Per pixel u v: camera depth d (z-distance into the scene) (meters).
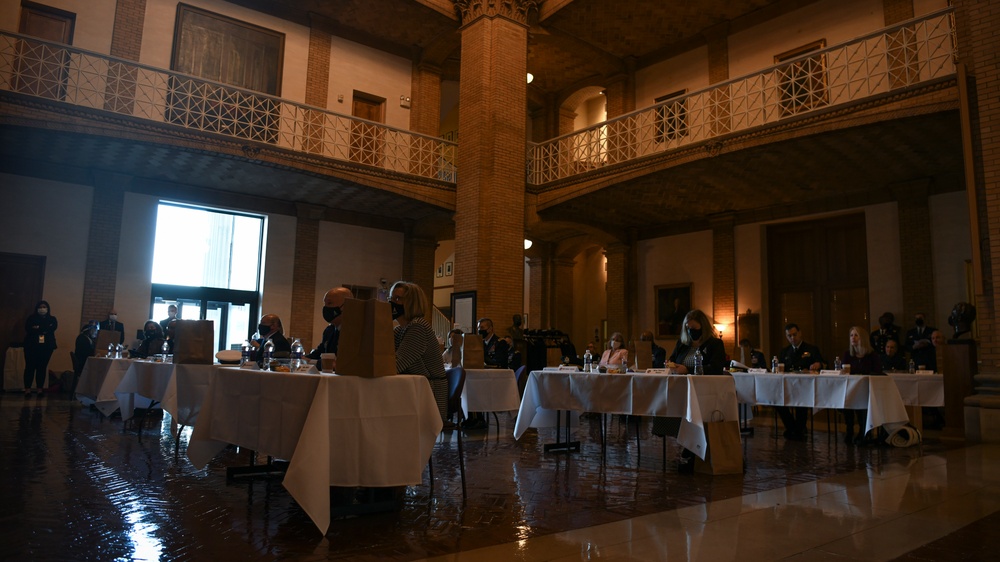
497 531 3.46
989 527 3.56
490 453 6.36
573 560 2.94
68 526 3.36
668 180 12.59
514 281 13.11
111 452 5.72
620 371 6.35
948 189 11.70
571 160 16.41
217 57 13.53
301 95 14.56
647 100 15.89
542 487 4.70
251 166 12.42
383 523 3.60
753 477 5.23
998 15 8.08
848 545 3.20
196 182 13.70
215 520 3.59
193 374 5.68
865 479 5.14
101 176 12.91
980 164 8.42
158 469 5.02
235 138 11.81
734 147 10.98
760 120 13.23
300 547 3.12
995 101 8.02
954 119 9.20
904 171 11.69
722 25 14.31
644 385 5.70
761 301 14.28
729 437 5.46
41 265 12.35
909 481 5.05
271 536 3.30
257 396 3.89
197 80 11.73
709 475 5.30
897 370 9.75
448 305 23.39
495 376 7.62
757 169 11.84
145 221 13.41
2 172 12.05
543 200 14.27
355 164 13.20
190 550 3.04
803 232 14.20
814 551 3.10
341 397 3.50
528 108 18.38
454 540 3.27
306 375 3.54
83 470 4.87
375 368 3.57
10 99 10.01
